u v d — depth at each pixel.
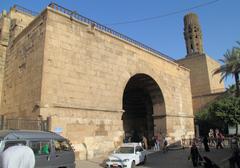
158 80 28.03
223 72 35.84
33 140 8.98
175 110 30.25
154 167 15.59
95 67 20.05
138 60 25.17
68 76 17.84
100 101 19.75
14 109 20.03
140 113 37.31
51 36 17.45
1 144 8.01
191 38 55.09
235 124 34.03
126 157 15.02
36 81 17.02
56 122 16.16
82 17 19.95
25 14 26.83
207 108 40.75
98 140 18.80
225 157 19.09
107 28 22.14
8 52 23.81
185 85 33.91
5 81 23.25
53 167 9.42
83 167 14.62
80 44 19.28
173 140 28.56
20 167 3.19
